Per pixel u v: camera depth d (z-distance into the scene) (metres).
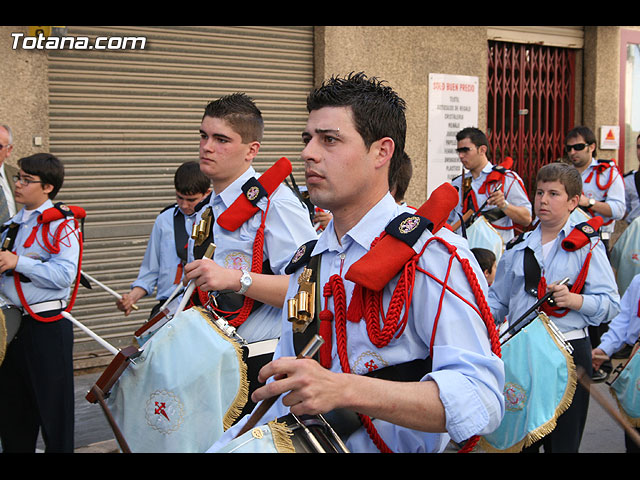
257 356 3.11
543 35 9.13
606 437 4.82
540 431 3.14
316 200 1.85
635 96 9.87
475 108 8.41
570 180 3.71
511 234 6.55
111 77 6.30
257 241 3.16
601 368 5.97
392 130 1.85
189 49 6.68
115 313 6.43
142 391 2.61
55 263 4.08
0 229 4.32
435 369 1.68
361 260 1.76
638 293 3.57
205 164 3.30
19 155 5.84
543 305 3.67
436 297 1.71
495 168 6.60
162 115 6.58
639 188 7.60
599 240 3.73
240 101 3.33
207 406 2.62
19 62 5.79
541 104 9.41
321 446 1.71
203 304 3.09
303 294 1.88
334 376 1.54
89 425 5.07
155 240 4.95
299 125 7.40
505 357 3.22
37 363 4.05
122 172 6.40
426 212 1.83
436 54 8.03
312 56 7.41
